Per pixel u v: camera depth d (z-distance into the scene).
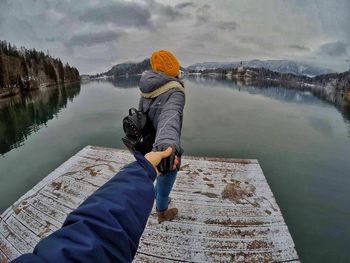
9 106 22.14
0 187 6.14
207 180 3.97
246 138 10.52
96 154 4.95
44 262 0.45
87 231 0.53
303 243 3.84
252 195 3.61
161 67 1.77
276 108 18.38
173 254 2.64
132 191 0.64
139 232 0.61
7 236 2.96
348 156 8.37
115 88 42.03
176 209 3.17
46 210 3.38
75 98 27.44
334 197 5.32
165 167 1.08
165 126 1.46
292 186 5.93
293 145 9.62
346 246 3.77
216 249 2.71
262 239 2.85
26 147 9.80
